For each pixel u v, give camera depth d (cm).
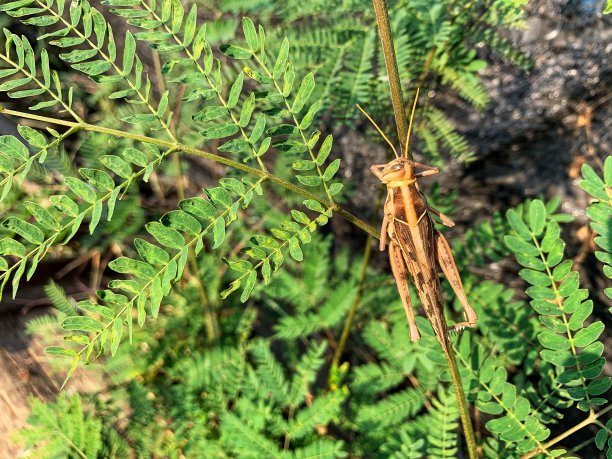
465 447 25
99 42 13
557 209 24
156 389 25
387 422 21
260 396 23
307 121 13
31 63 13
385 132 23
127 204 26
